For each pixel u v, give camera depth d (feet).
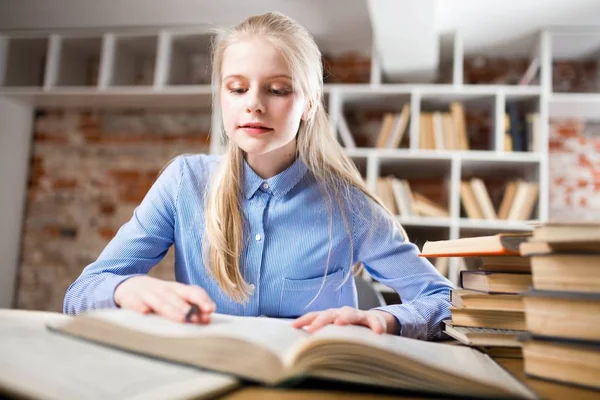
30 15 10.70
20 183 12.03
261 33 2.81
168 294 2.08
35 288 11.91
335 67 11.73
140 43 11.37
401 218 9.63
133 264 3.34
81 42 11.49
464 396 1.40
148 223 3.49
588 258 1.56
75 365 1.34
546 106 9.52
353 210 3.57
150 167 12.00
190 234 3.52
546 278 1.64
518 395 1.37
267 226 3.42
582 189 10.74
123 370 1.33
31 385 1.14
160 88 10.53
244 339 1.58
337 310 2.20
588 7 9.02
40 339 1.62
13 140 11.83
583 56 10.89
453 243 2.24
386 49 9.43
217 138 9.93
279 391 1.38
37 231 12.09
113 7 10.22
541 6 9.07
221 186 3.36
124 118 12.22
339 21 10.26
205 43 11.23
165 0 9.84
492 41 10.52
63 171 12.23
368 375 1.43
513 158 9.43
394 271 3.51
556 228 1.55
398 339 1.98
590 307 1.54
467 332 2.07
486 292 2.20
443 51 10.98
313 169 3.52
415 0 7.55
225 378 1.34
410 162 10.18
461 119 9.80
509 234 1.81
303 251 3.43
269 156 3.32
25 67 12.00
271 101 2.77
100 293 2.38
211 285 3.48
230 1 9.74
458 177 9.59
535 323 1.65
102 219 11.98
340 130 10.10
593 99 9.49
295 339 1.75
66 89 10.85
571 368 1.55
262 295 3.40
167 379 1.28
